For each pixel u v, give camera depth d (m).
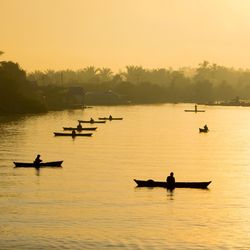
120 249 92.94
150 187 134.25
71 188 132.38
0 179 141.75
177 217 109.88
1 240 95.56
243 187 137.38
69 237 97.56
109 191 129.88
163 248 93.75
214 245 95.50
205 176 152.50
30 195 124.81
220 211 114.69
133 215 110.69
